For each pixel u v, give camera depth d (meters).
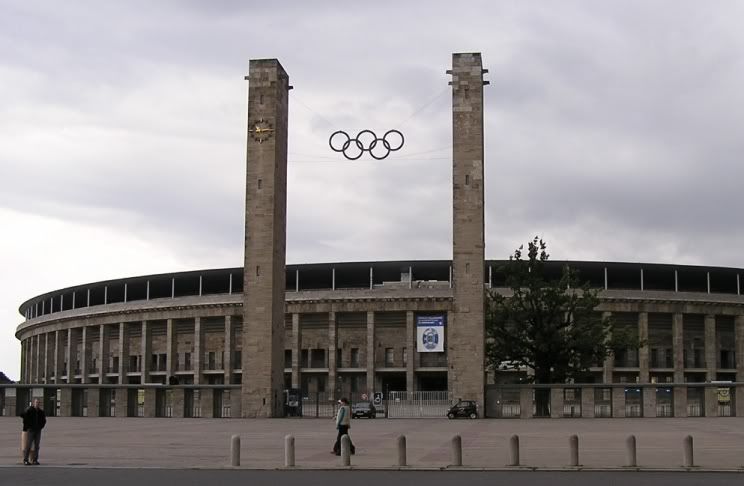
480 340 78.69
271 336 80.31
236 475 29.81
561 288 88.56
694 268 125.88
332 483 27.19
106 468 32.12
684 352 123.19
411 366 118.50
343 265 125.69
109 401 85.50
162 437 49.31
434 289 119.44
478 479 28.22
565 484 26.64
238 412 80.62
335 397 115.12
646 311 121.44
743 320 125.06
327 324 123.19
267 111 82.75
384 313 121.94
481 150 80.44
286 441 32.59
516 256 90.19
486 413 78.88
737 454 36.31
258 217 81.81
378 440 46.00
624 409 77.00
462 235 79.88
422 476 29.25
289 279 127.88
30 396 86.56
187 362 129.12
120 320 134.50
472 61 81.38
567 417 77.25
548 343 86.50
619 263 124.12
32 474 30.12
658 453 36.75
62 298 146.50
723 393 77.81
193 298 127.25
